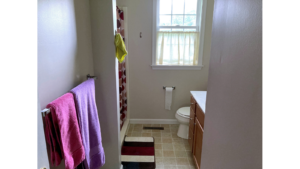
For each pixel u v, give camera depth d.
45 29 0.93
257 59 0.63
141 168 2.04
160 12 2.76
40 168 0.69
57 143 0.95
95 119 1.38
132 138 2.65
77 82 1.33
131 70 2.90
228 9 0.90
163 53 2.85
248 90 0.69
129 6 2.64
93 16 1.52
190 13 2.75
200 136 1.80
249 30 0.69
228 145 0.89
